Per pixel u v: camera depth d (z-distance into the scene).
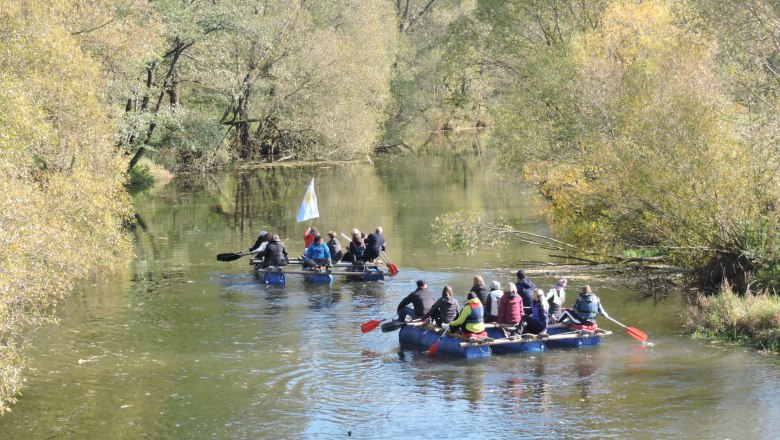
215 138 50.56
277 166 59.22
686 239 21.03
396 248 28.83
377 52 60.44
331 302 21.03
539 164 27.25
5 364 13.00
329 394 14.17
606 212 23.38
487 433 12.29
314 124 56.97
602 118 24.66
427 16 78.31
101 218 21.88
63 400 13.91
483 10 37.34
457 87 61.44
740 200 20.19
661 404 13.33
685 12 26.03
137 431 12.55
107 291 22.38
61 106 22.03
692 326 18.05
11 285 13.70
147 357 16.33
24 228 14.05
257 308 20.41
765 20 24.78
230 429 12.62
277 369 15.57
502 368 15.46
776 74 24.50
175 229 33.62
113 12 32.28
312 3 60.00
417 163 61.81
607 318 18.00
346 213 37.44
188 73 50.09
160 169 52.22
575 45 29.00
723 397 13.59
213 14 46.44
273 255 23.75
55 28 22.30
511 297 16.89
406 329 17.30
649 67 24.52
